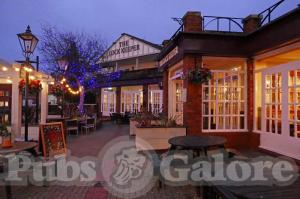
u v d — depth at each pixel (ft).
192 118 24.38
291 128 20.42
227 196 8.94
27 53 20.99
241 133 25.45
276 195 8.87
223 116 25.75
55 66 61.82
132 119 37.29
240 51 24.85
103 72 68.54
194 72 23.67
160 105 57.57
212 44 24.40
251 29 24.56
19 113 25.27
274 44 20.90
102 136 36.96
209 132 24.94
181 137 18.06
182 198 14.05
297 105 19.95
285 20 19.48
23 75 23.36
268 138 23.04
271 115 22.98
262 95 24.13
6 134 15.81
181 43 24.95
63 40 69.41
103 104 72.95
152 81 58.13
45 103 33.19
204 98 25.64
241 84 26.17
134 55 67.31
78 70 61.82
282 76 21.48
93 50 67.77
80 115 45.60
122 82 66.03
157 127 24.66
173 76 33.32
